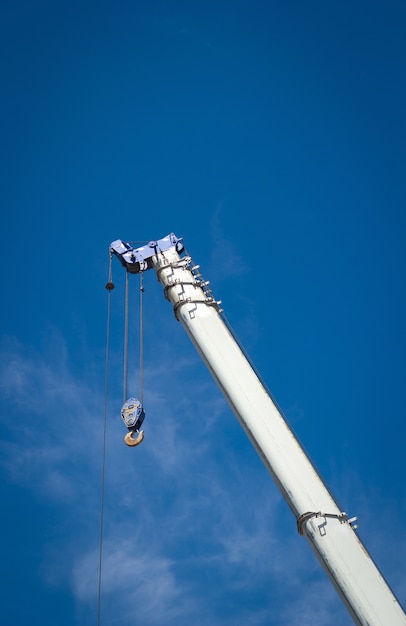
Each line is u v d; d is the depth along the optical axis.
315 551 26.11
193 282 34.22
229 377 30.39
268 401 29.62
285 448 28.22
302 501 26.92
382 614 24.45
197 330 32.16
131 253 37.12
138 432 32.97
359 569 25.31
